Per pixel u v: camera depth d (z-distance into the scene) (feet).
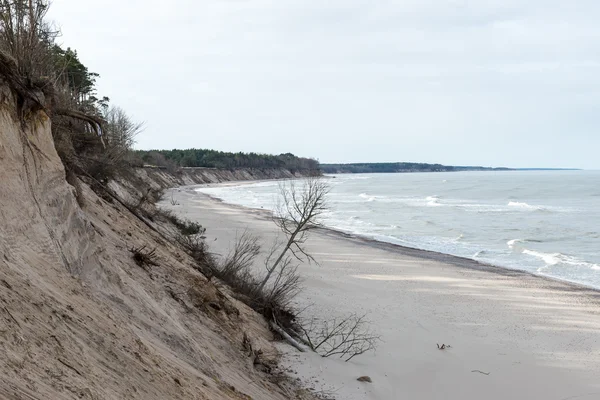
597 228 159.33
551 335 57.62
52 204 22.27
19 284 14.85
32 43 24.59
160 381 17.62
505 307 68.80
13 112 21.52
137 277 31.42
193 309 34.81
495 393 41.39
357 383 38.60
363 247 117.60
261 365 35.78
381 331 52.95
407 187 428.56
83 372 13.39
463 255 112.27
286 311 49.88
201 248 64.44
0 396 9.05
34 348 12.31
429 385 41.27
